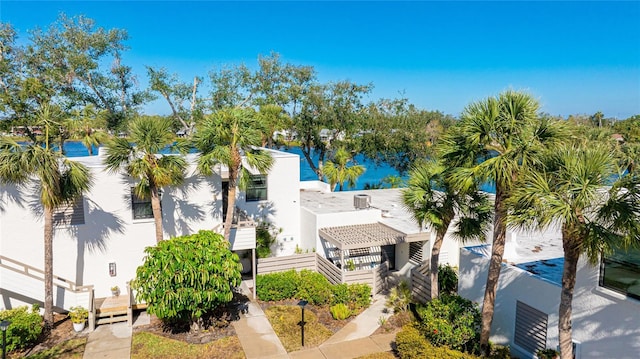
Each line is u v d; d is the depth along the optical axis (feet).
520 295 38.75
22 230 47.42
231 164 48.19
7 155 39.34
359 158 153.79
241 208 64.85
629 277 29.50
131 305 48.75
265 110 115.65
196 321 45.39
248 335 45.32
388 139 123.95
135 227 52.47
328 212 64.85
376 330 46.83
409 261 63.82
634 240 24.49
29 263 48.03
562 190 26.27
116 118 123.54
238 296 55.88
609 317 30.78
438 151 36.06
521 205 27.73
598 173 25.96
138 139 45.03
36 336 42.37
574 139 30.91
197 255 42.78
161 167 46.62
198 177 54.90
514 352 39.47
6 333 39.06
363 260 65.26
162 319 47.80
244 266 65.16
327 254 63.93
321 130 126.21
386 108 131.03
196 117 127.85
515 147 30.66
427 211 40.47
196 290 42.16
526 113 31.19
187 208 54.75
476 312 40.73
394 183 112.88
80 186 43.57
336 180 101.35
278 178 66.64
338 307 49.73
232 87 132.98
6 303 47.75
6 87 104.58
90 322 45.27
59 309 49.19
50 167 40.70
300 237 69.21
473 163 33.83
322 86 123.65
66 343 42.65
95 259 50.98
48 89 107.55
